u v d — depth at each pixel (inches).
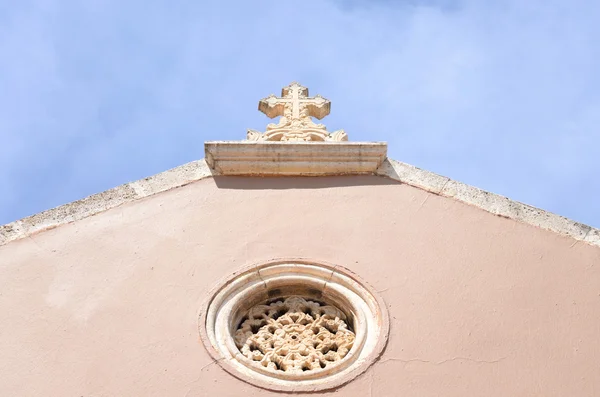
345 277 285.7
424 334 265.0
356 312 275.7
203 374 251.3
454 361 257.3
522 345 263.0
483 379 252.7
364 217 308.3
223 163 325.4
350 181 324.8
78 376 250.7
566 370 256.2
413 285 281.7
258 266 288.2
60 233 298.0
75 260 288.7
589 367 257.3
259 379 251.0
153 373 251.8
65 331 263.9
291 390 246.7
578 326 269.4
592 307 275.9
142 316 269.3
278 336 273.1
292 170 326.3
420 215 309.3
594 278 285.6
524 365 257.0
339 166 326.6
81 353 257.0
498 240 299.1
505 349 261.4
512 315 272.2
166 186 319.0
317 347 269.4
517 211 309.3
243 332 274.8
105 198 311.9
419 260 291.0
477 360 257.9
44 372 251.6
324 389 247.0
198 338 261.9
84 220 303.3
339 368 255.8
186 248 293.9
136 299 275.1
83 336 262.4
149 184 319.0
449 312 272.7
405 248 295.7
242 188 320.2
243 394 246.2
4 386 247.6
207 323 268.2
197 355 256.7
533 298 278.2
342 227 304.0
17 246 291.9
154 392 247.0
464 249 295.6
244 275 285.7
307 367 262.4
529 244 297.4
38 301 273.7
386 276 285.4
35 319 267.7
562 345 263.4
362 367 253.8
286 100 380.8
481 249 295.6
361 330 268.5
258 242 297.4
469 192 317.7
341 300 282.7
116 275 283.4
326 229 303.3
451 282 283.1
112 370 252.4
